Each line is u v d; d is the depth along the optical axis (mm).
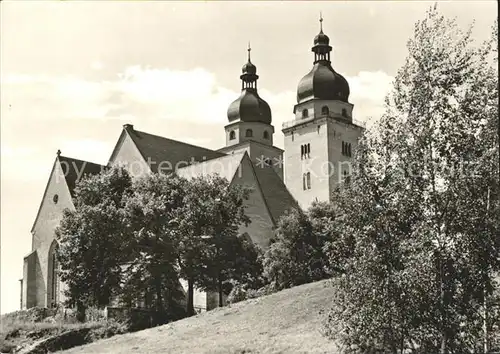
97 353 37031
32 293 70812
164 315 52594
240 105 102812
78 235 54812
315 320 37469
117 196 59875
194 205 54844
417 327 20375
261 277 59219
